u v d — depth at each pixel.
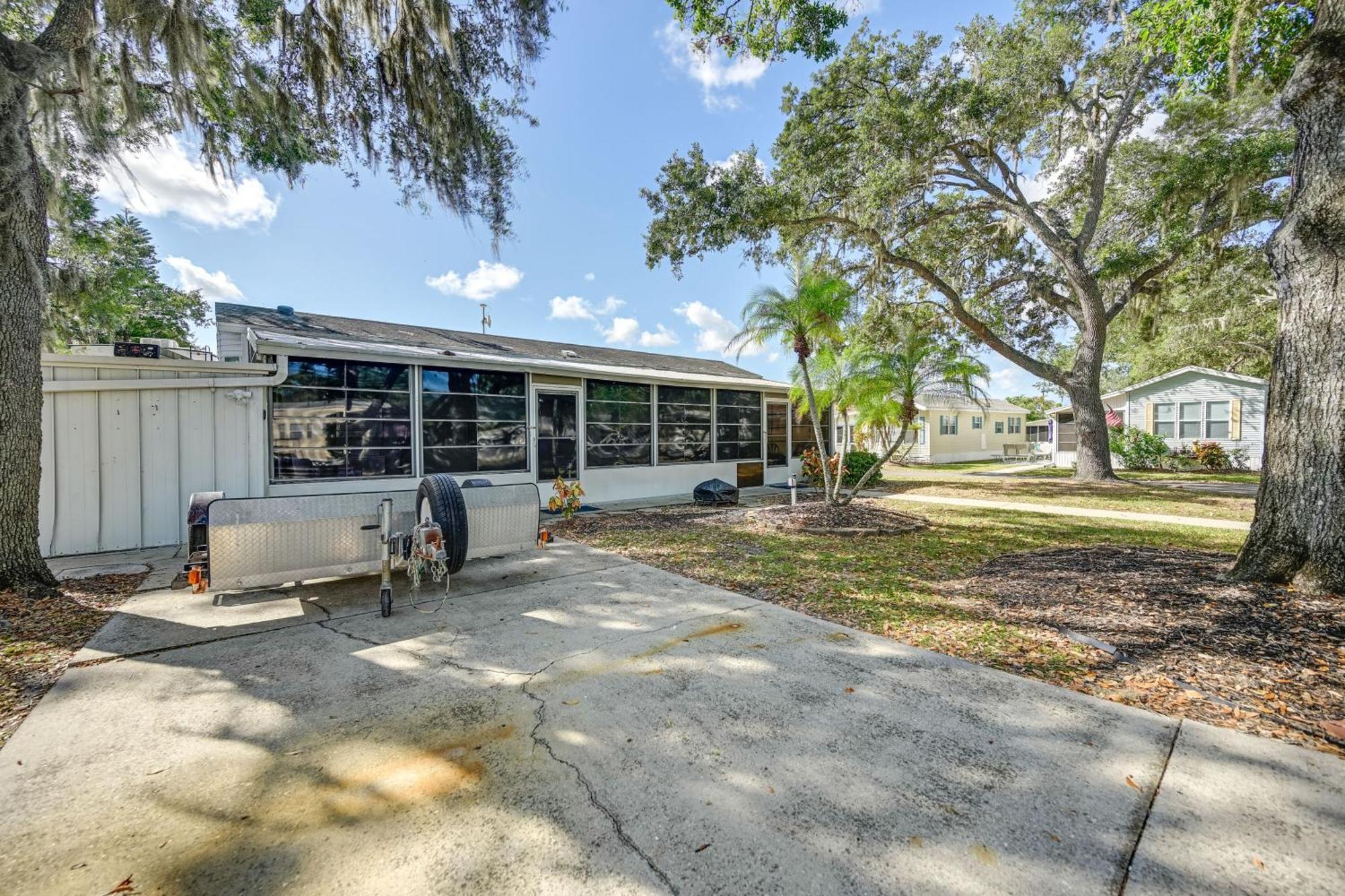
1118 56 11.47
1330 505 3.69
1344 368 3.65
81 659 3.29
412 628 3.84
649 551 6.43
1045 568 5.21
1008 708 2.67
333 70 6.71
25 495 4.34
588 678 3.04
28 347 4.36
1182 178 11.95
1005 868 1.65
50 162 5.95
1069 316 15.67
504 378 9.27
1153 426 18.69
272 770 2.18
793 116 11.57
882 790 2.04
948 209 13.45
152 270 17.72
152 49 5.61
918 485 14.16
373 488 7.92
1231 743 2.33
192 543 4.66
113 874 1.64
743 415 13.23
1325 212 3.74
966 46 11.58
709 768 2.19
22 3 5.69
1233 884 1.58
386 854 1.72
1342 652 3.00
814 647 3.50
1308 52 3.86
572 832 1.82
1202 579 4.23
